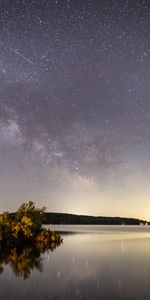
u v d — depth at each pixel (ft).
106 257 85.05
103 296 46.37
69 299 44.60
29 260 78.79
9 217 126.11
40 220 133.80
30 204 133.69
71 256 86.43
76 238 151.64
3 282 54.70
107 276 60.23
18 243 118.21
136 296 46.37
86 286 52.37
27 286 52.06
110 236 168.45
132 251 98.32
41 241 123.54
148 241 134.72
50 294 47.21
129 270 66.23
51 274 61.67
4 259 80.12
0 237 112.88
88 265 72.28
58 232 212.64
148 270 66.23
